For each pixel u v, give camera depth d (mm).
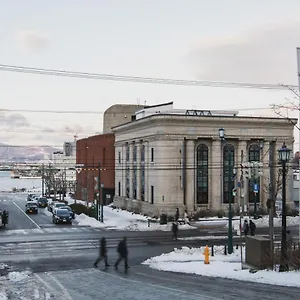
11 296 14430
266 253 20719
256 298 13227
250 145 59281
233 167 51625
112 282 18219
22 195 128375
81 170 89438
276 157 59219
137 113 72562
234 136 58062
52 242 36156
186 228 47469
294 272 18609
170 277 20016
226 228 47406
